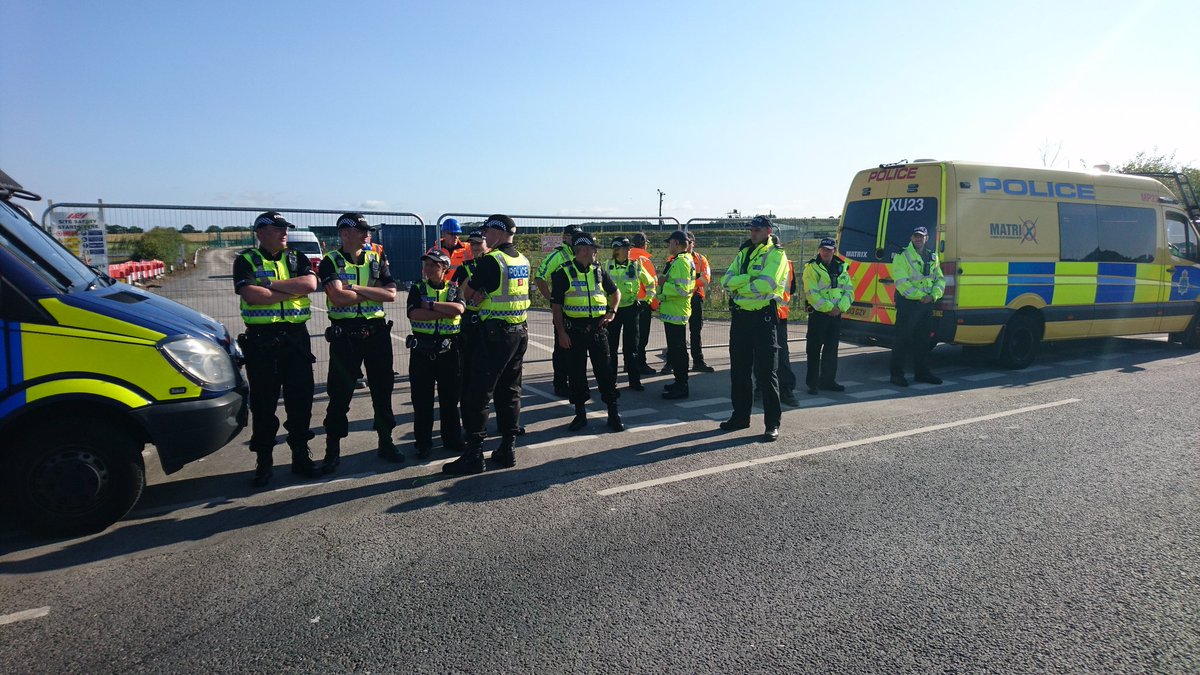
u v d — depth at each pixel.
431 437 5.77
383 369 5.37
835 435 6.16
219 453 5.68
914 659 2.86
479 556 3.79
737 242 11.29
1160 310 10.69
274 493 4.77
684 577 3.55
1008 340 9.11
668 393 7.67
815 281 7.79
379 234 8.54
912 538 4.02
